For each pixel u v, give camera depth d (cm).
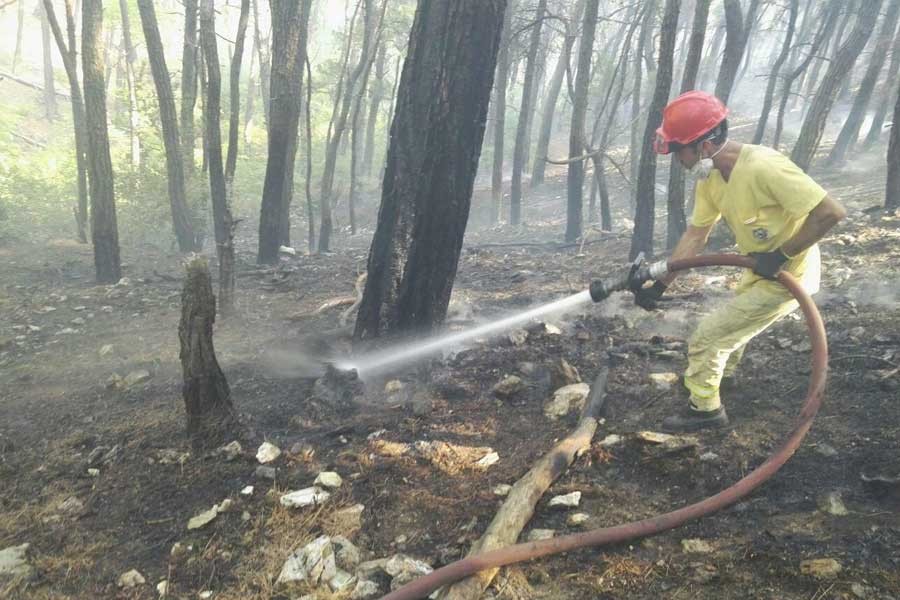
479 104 409
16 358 558
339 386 398
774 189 262
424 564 244
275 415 381
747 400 346
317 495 291
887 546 225
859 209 870
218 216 883
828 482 268
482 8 388
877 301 467
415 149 412
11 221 1139
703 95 281
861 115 1369
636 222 755
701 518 258
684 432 323
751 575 223
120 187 1122
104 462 343
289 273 812
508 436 339
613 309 545
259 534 273
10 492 326
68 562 265
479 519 272
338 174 1886
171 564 260
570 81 1076
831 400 330
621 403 363
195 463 331
